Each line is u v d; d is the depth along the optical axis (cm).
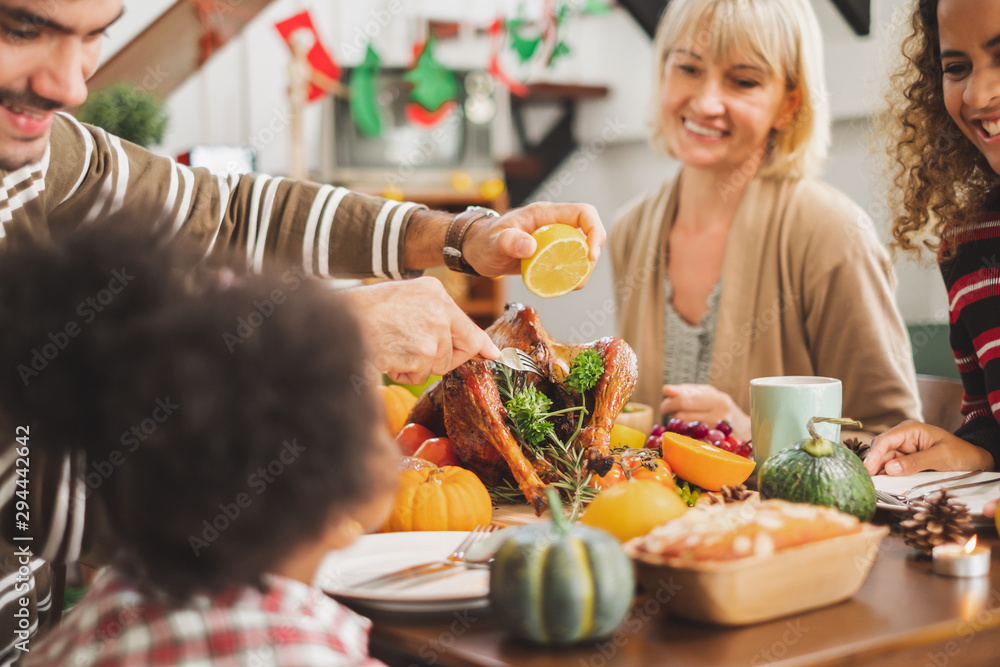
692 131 186
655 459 103
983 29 112
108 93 239
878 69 172
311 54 352
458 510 94
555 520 64
